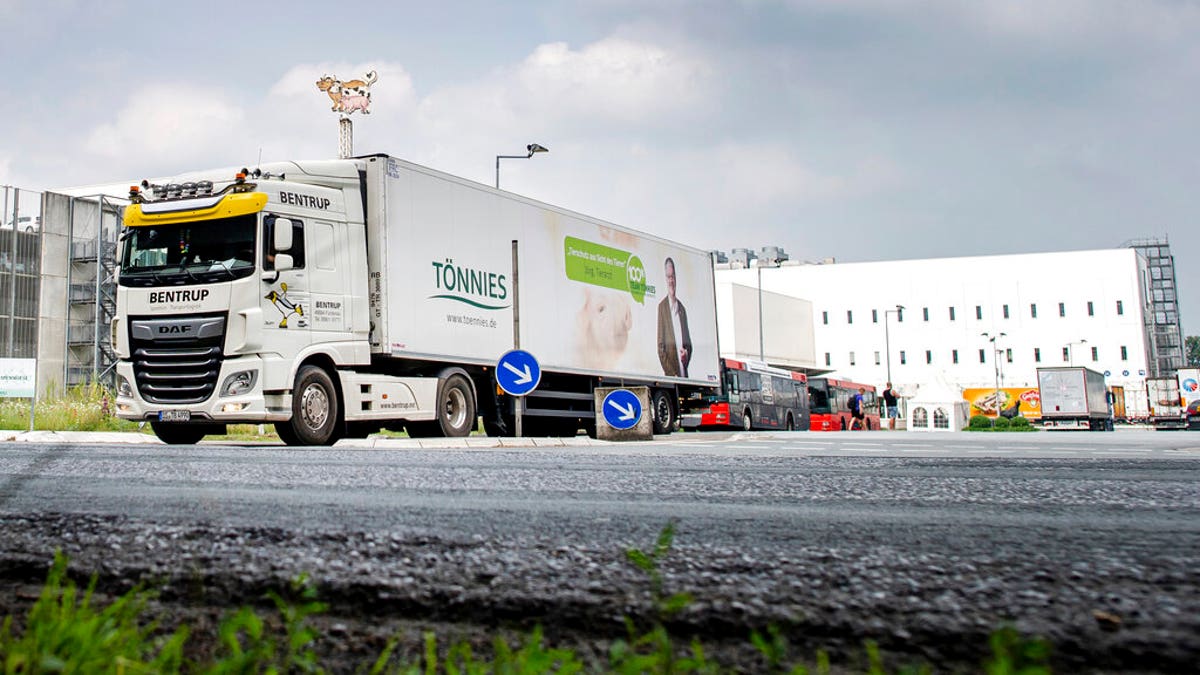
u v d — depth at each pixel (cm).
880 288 7675
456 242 1415
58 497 350
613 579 175
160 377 1098
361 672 142
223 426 1266
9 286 4728
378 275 1253
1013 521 263
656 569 181
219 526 247
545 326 1633
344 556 202
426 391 1334
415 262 1319
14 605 178
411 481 424
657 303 2036
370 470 503
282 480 431
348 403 1193
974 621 136
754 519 271
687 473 491
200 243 1103
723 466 574
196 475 463
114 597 181
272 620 163
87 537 234
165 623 163
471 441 1292
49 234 4781
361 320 1224
